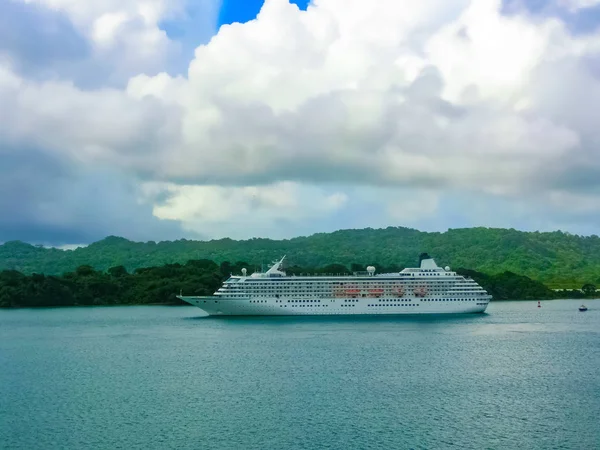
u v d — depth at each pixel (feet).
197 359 547.08
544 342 651.25
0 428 336.08
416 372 475.31
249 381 446.19
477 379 449.06
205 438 317.83
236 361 532.32
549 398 393.09
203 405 379.76
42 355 588.91
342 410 366.22
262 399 392.27
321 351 580.30
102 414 361.92
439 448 302.04
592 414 356.59
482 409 367.25
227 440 314.55
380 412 361.30
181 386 432.66
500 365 506.07
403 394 403.13
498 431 326.65
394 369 487.20
